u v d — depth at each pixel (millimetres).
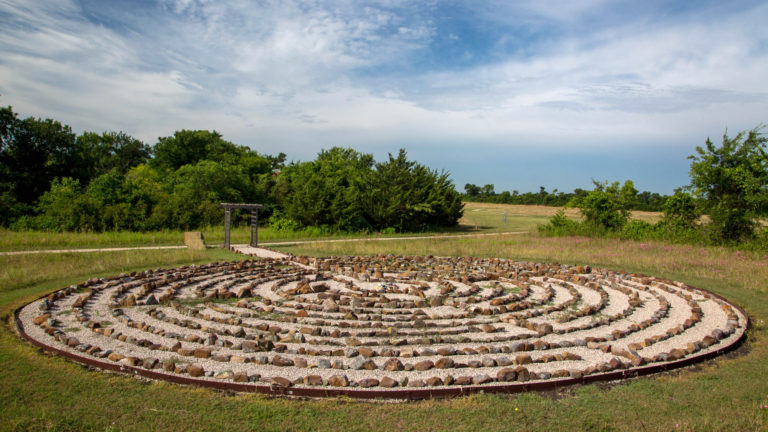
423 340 8742
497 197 100938
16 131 42969
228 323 9844
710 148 27531
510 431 5582
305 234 34375
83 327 9281
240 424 5641
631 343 8922
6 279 13977
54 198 33656
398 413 5992
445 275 16734
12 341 8359
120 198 34000
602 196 33906
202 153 58844
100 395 6316
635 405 6289
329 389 6480
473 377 6836
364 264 19344
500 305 12000
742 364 7906
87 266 16953
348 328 9844
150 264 18531
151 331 9016
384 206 40625
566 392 6703
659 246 24844
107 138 76438
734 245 24312
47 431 5359
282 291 13125
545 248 25266
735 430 5582
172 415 5816
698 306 11766
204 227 34812
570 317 10758
